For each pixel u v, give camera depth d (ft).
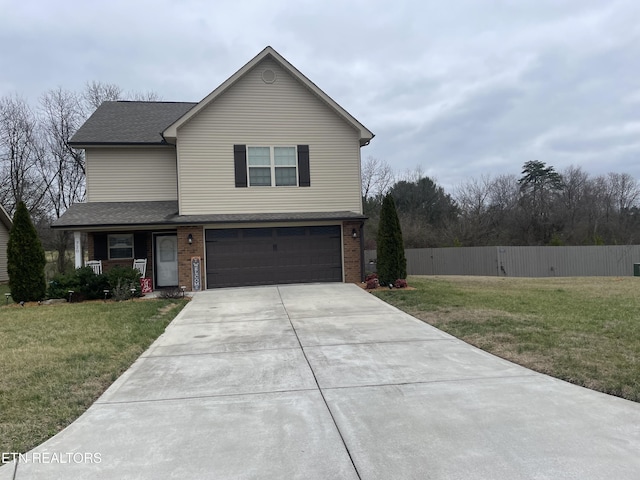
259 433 12.86
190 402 15.57
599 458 11.00
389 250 46.39
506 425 12.99
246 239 48.75
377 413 14.07
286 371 18.95
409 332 25.95
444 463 10.87
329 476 10.41
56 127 100.58
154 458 11.50
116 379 18.47
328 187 51.52
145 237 51.65
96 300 42.50
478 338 23.62
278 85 50.75
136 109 62.54
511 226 116.47
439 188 135.03
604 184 127.75
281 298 40.40
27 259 41.55
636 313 29.40
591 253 80.48
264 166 50.44
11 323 30.55
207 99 48.55
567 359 19.10
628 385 15.92
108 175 53.72
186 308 36.81
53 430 13.41
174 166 54.80
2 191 95.91
